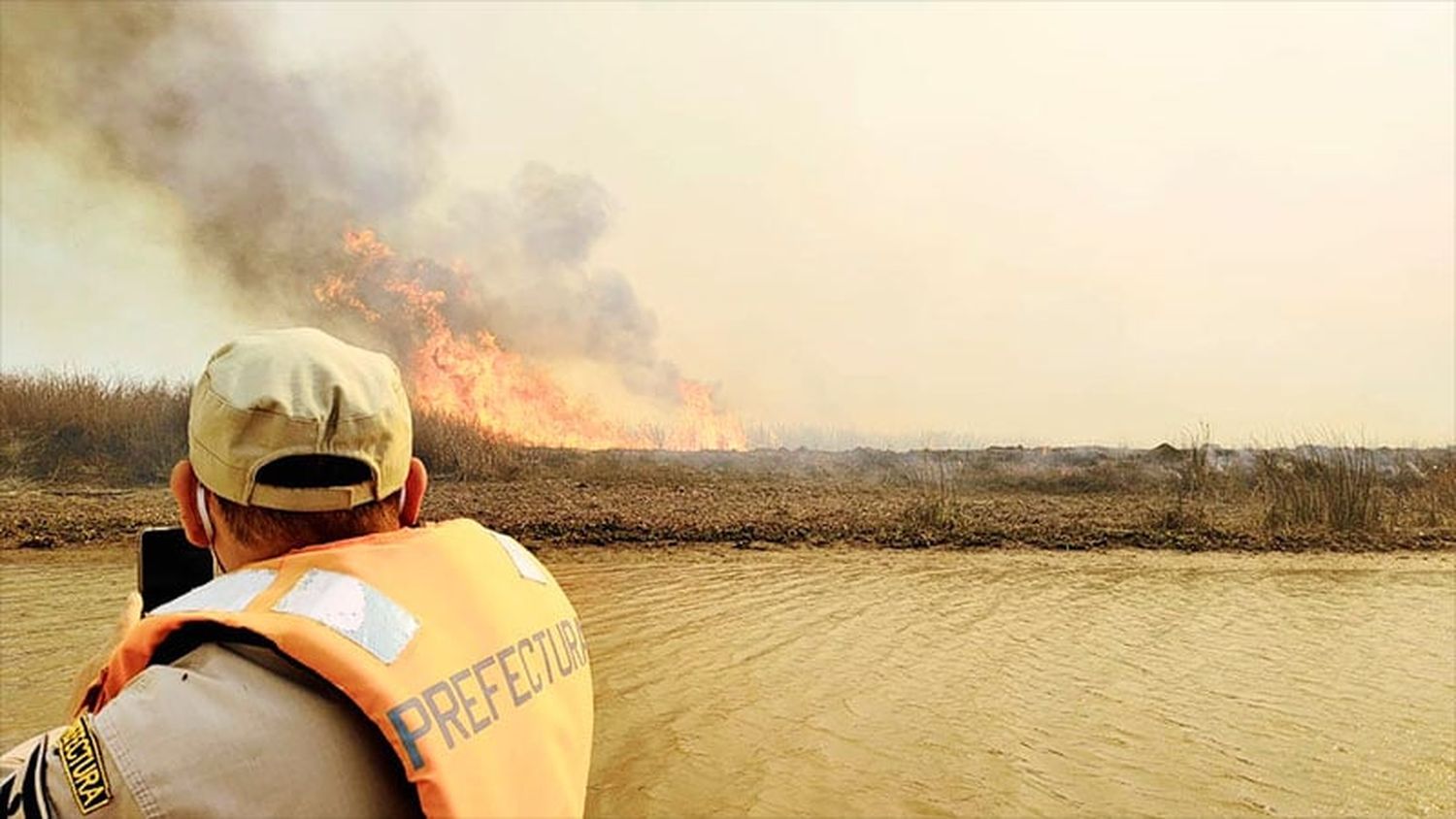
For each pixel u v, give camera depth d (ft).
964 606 31.19
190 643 4.50
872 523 46.68
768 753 17.98
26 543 36.52
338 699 4.30
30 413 52.60
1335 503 50.44
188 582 6.32
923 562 39.17
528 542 40.52
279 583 4.51
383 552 4.74
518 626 5.06
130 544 36.94
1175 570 39.11
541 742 4.86
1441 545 45.98
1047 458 69.97
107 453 52.06
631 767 17.26
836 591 32.86
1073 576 37.04
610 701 20.79
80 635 24.63
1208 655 25.88
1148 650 26.20
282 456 4.71
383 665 4.31
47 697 20.03
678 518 46.11
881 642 26.18
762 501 53.57
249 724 4.14
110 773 4.03
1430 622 30.19
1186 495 60.03
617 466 63.72
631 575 34.68
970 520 48.55
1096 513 52.08
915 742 18.75
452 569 4.93
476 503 48.91
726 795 16.15
